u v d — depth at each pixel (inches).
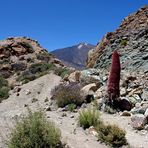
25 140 363.3
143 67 938.1
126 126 526.9
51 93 861.2
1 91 1095.0
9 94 1071.6
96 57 1251.2
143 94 704.4
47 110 700.0
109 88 650.2
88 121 501.0
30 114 398.6
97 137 445.7
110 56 1134.4
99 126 468.4
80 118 513.0
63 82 960.9
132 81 796.6
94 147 411.2
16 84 1247.5
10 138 403.9
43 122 387.2
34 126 372.2
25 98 956.6
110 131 446.0
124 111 605.0
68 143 407.5
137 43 1079.6
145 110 589.3
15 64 1707.7
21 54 1918.1
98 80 822.5
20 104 886.4
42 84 1050.7
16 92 1070.4
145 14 1226.0
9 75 1589.6
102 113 623.2
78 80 893.8
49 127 388.2
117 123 541.6
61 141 407.8
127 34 1175.0
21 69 1676.9
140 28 1145.4
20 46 1964.8
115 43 1176.2
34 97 935.0
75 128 497.0
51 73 1232.8
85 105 678.5
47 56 1904.5
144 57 978.7
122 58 1057.5
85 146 410.3
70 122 545.0
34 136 365.7
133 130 506.6
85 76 871.1
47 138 370.9
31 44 2086.6
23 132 373.4
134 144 426.9
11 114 660.7
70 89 769.6
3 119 561.6
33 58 1856.5
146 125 513.7
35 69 1514.5
